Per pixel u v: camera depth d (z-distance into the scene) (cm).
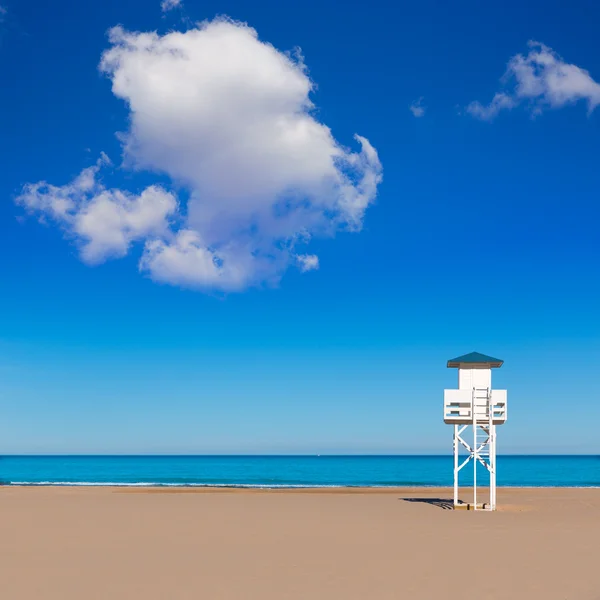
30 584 1555
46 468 16238
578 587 1523
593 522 2889
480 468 16000
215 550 2059
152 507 3684
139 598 1420
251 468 16162
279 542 2241
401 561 1856
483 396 3541
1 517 3094
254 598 1417
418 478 10600
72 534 2458
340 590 1489
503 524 2797
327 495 4934
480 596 1434
